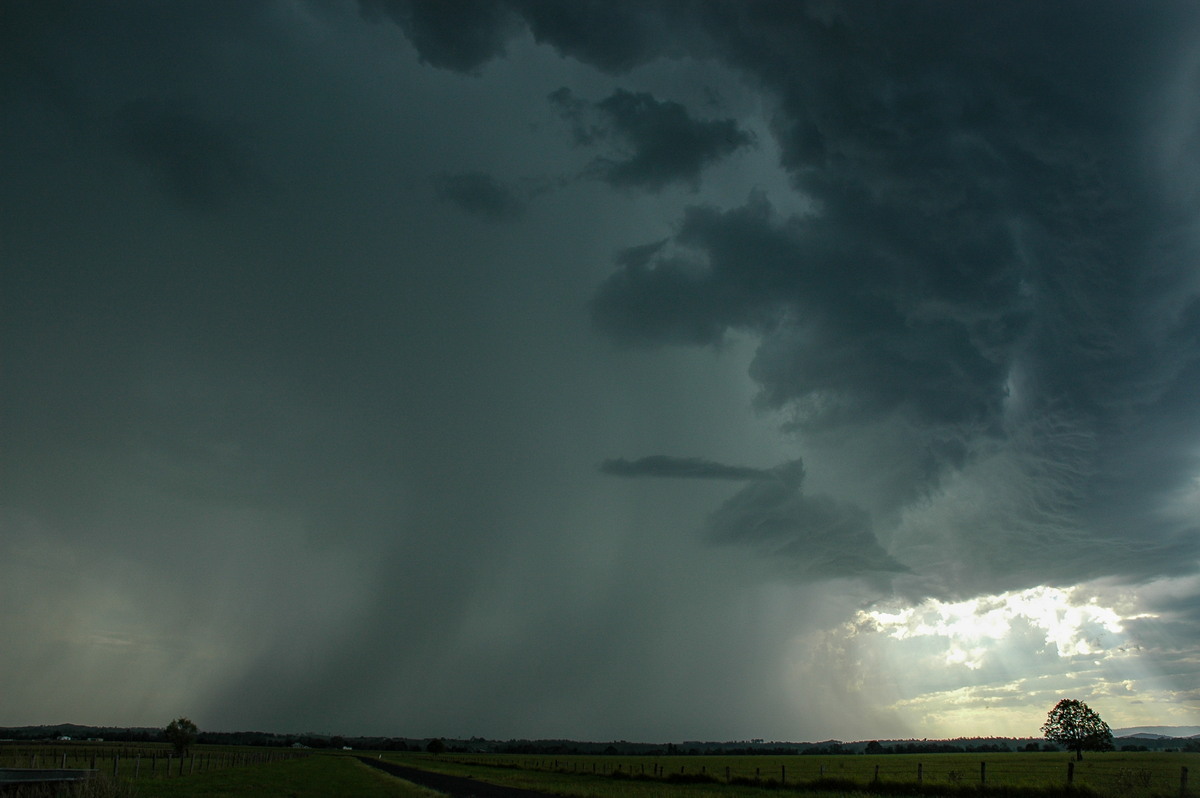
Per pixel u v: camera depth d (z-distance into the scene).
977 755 119.56
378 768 74.88
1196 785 34.41
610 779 57.22
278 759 100.62
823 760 105.44
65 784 27.08
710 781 52.03
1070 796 32.72
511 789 42.12
